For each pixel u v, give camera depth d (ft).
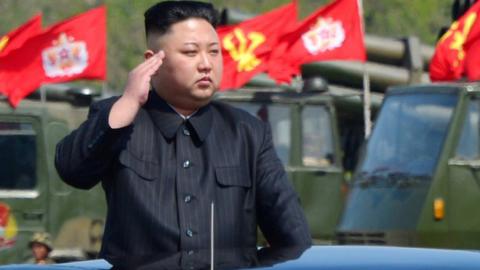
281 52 137.28
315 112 142.51
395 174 114.11
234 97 139.85
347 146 149.59
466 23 126.00
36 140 140.46
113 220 33.83
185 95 34.06
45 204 139.44
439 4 302.45
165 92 34.27
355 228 115.65
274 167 34.40
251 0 297.33
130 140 33.81
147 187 33.60
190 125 34.06
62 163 33.58
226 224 33.71
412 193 112.06
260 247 30.86
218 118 34.58
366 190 116.06
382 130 117.60
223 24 144.87
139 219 33.47
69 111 141.90
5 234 138.51
